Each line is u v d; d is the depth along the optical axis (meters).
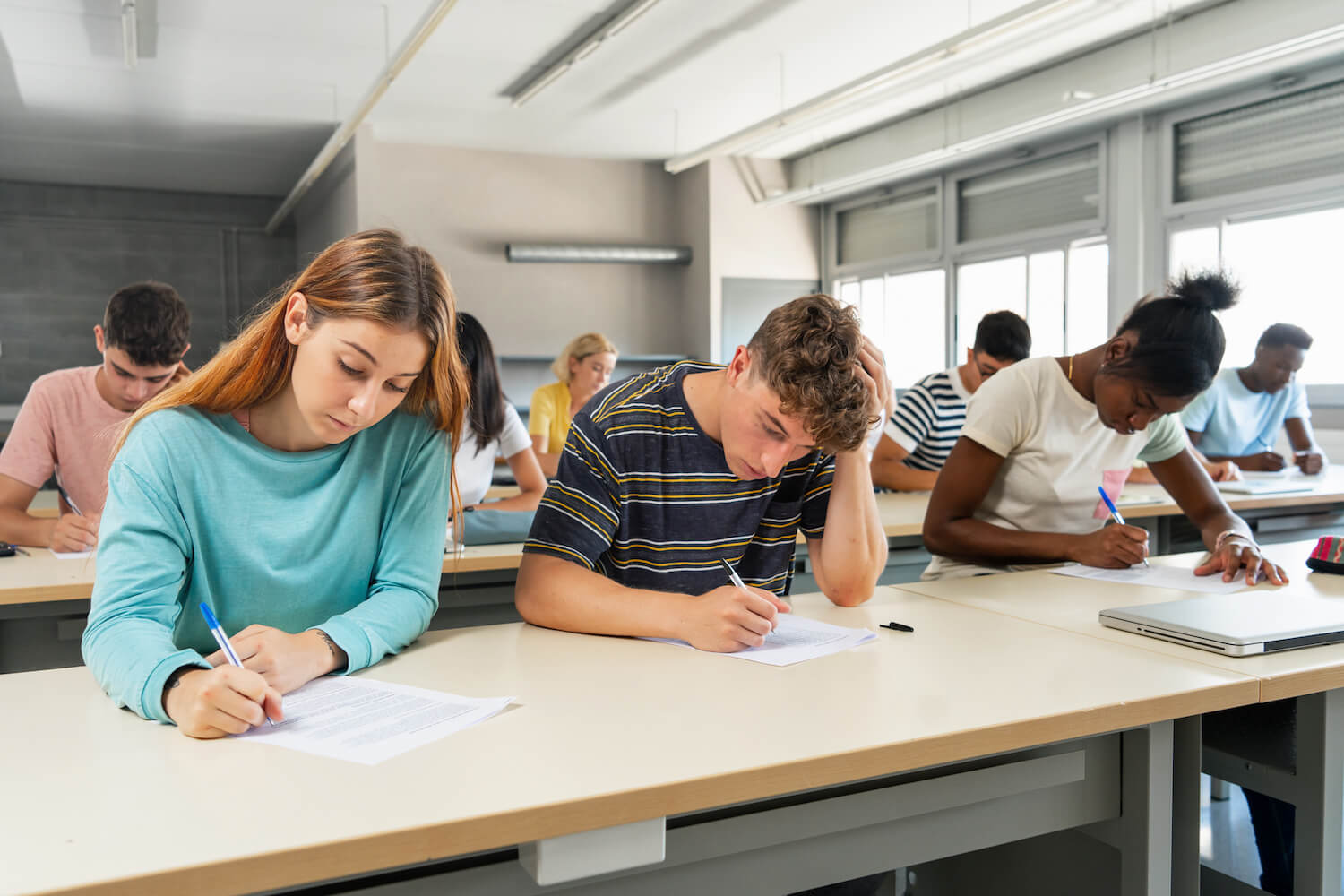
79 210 8.55
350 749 0.87
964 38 4.23
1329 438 5.10
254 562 1.14
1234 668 1.14
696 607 1.22
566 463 1.34
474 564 2.18
